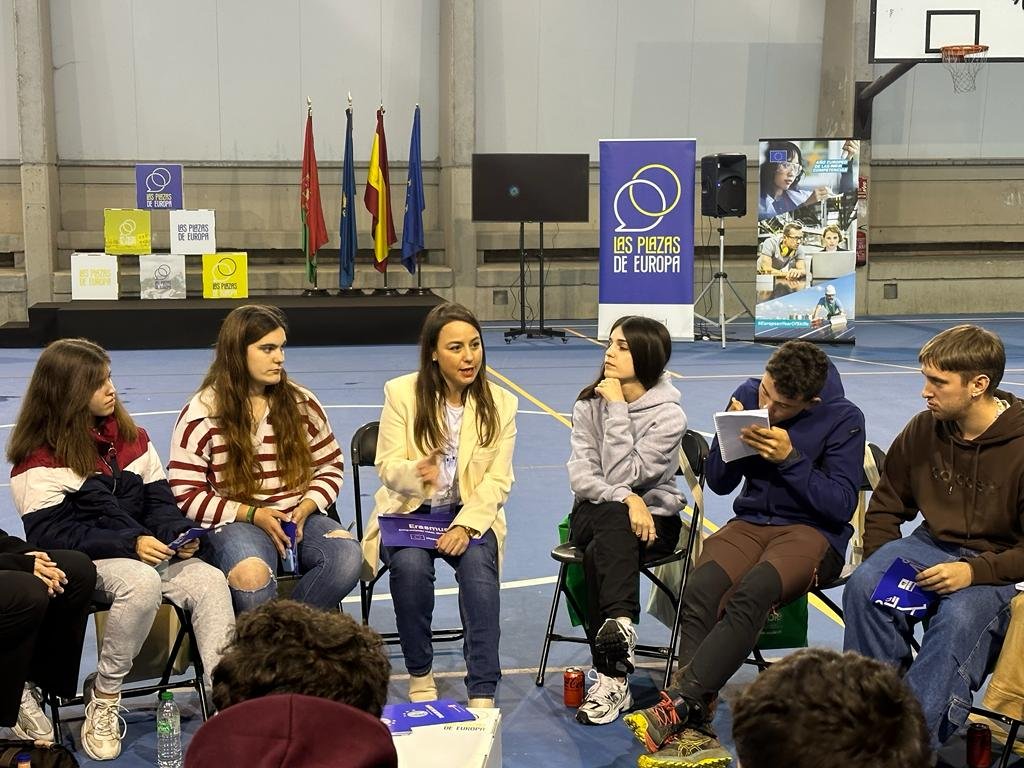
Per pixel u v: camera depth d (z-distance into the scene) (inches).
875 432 313.6
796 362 140.4
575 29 580.7
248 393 149.9
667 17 585.6
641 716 123.0
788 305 499.8
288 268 569.9
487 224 592.1
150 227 514.9
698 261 605.6
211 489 149.0
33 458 137.6
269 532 144.4
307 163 522.6
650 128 593.6
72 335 484.1
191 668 158.2
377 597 185.2
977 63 510.0
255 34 557.3
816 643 163.6
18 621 118.9
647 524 145.3
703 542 152.9
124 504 141.9
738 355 468.8
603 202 420.2
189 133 559.5
